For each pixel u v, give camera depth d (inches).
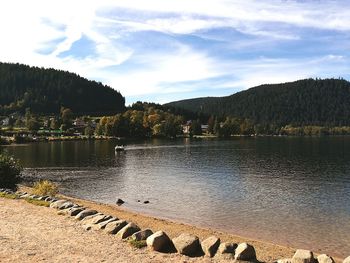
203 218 1237.7
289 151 4805.6
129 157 3878.0
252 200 1588.3
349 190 1886.1
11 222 740.7
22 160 3516.2
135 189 1898.4
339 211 1366.9
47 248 576.1
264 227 1123.9
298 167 2999.5
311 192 1818.4
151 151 4694.9
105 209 1284.4
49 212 842.2
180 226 1056.8
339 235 1038.4
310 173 2613.2
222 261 550.0
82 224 730.2
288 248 861.2
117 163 3280.0
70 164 3181.6
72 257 536.4
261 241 957.8
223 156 4033.0
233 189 1895.9
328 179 2308.1
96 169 2824.8
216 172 2650.1
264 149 5142.7
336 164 3243.1
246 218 1243.8
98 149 5009.8
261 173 2598.4
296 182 2177.7
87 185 2036.2
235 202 1540.4
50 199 1002.1
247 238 977.5
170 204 1492.4
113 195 1720.0
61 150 4808.1
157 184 2075.5
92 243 609.9
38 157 3838.6
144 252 574.6
